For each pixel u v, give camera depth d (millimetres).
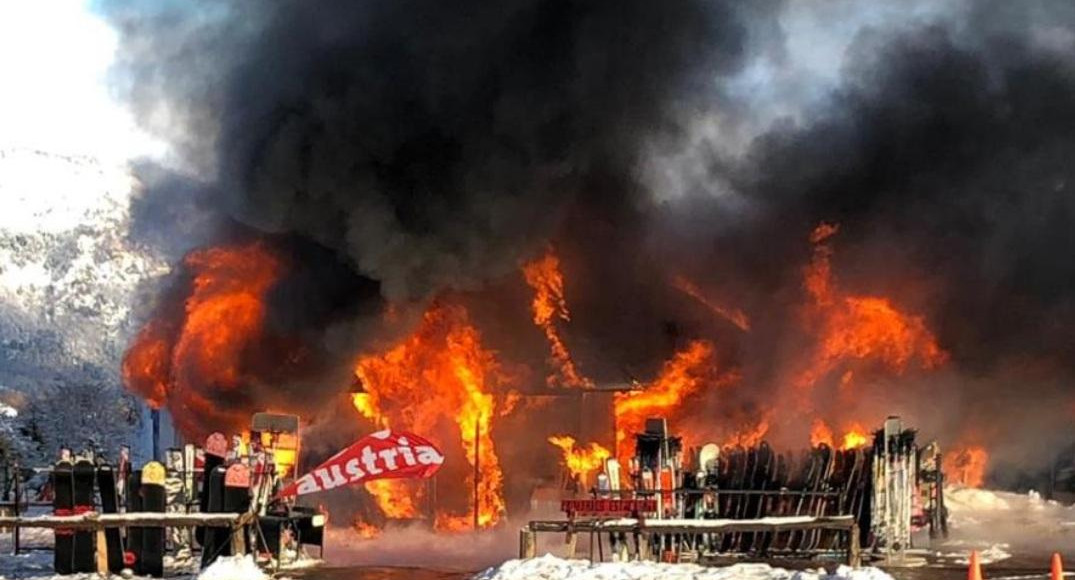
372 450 13766
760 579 12594
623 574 12852
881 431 16844
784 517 14773
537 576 12852
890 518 16609
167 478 16062
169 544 16438
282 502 16031
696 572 12953
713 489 15789
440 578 14555
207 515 14320
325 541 20328
